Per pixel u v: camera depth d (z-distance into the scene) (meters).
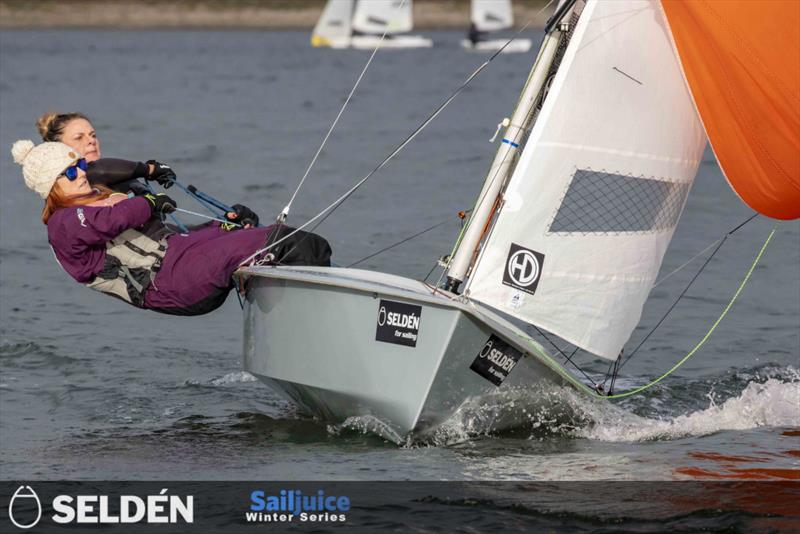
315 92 125.56
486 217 22.06
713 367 28.14
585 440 21.89
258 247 22.44
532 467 19.92
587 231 21.83
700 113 21.86
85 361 28.19
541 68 22.19
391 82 145.12
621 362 28.62
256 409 24.47
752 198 22.39
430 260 39.56
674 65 21.91
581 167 21.66
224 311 34.12
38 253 41.25
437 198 52.53
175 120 90.19
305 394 22.20
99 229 21.55
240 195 52.88
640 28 21.67
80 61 196.25
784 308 33.72
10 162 64.75
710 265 39.38
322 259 23.41
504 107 106.31
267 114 96.62
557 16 22.09
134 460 20.81
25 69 168.62
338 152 69.44
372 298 20.72
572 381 21.80
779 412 24.02
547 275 21.70
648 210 22.38
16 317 32.41
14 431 22.81
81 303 34.34
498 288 21.50
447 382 20.62
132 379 26.81
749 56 21.27
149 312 33.56
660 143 22.14
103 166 22.77
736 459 20.53
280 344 22.06
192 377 27.11
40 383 26.42
